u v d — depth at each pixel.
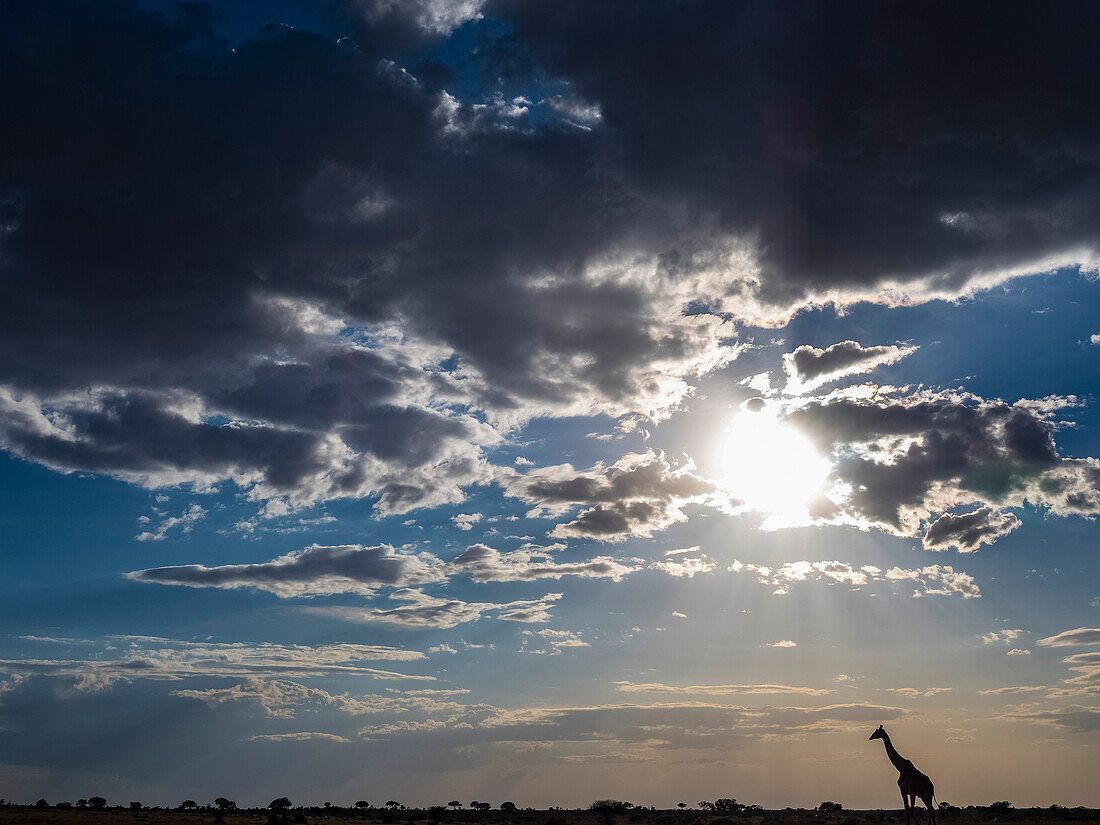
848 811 145.62
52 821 95.62
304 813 137.00
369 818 129.25
